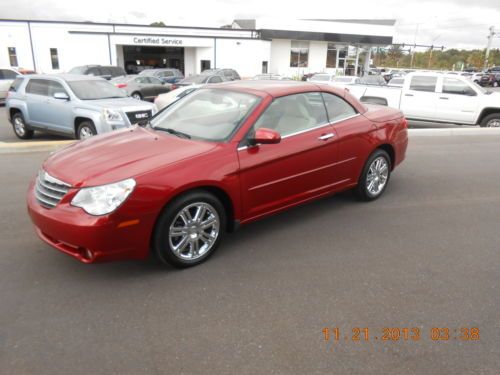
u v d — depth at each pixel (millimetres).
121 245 3361
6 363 2611
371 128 5285
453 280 3697
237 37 38938
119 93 10031
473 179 6953
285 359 2689
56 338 2852
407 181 6750
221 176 3777
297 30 40969
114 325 2998
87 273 3691
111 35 35000
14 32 34375
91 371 2564
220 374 2555
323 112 4867
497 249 4332
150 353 2725
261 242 4363
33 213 3576
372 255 4133
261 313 3160
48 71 35406
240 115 4195
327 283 3596
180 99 5035
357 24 42781
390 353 2762
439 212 5359
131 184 3324
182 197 3598
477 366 2666
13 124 10586
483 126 12031
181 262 3723
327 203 5582
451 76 12148
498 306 3314
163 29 37125
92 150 3904
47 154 8109
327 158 4754
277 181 4281
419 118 12617
